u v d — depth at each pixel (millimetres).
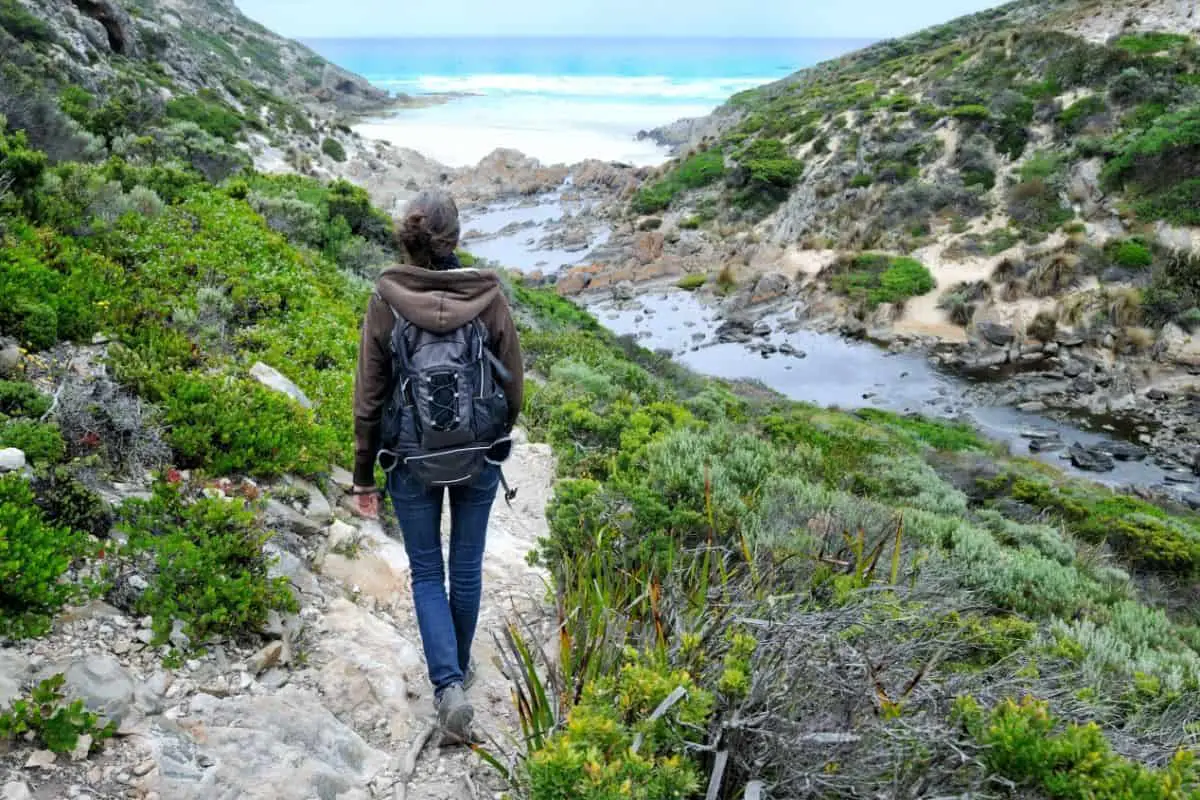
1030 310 36312
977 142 48219
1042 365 33625
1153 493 23516
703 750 2391
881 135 52312
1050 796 2096
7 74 19766
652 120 136500
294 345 8039
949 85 56031
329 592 3990
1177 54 48688
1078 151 44156
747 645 2574
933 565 4496
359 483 2947
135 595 3170
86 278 6738
